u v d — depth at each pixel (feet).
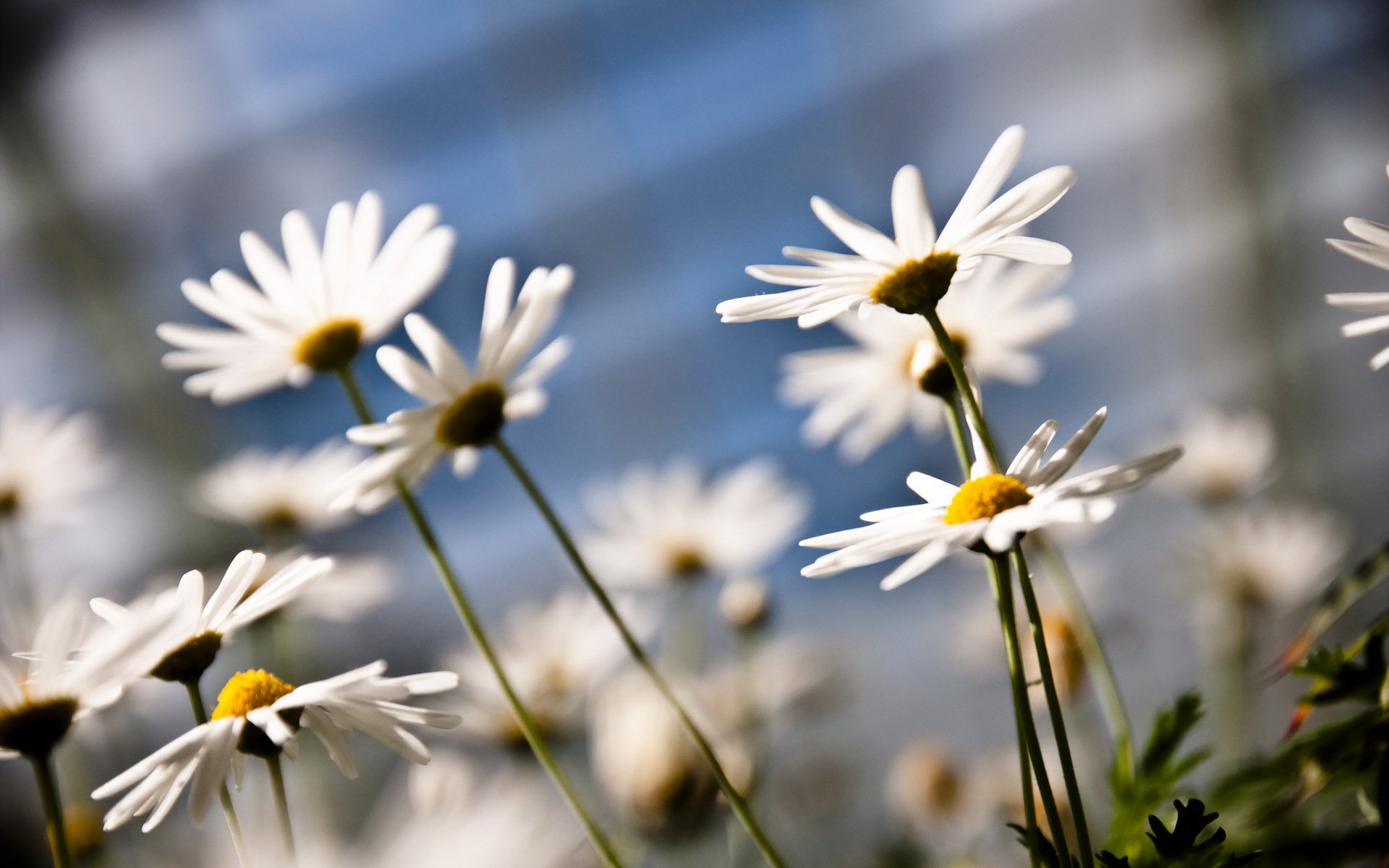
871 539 1.45
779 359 7.75
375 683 1.50
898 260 1.50
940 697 5.69
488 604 7.36
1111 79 7.63
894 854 2.65
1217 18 7.28
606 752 1.90
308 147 7.70
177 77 7.23
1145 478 1.42
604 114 7.71
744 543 2.62
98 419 7.10
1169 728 1.61
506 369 1.62
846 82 7.75
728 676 2.62
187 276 7.51
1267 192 7.57
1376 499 7.48
